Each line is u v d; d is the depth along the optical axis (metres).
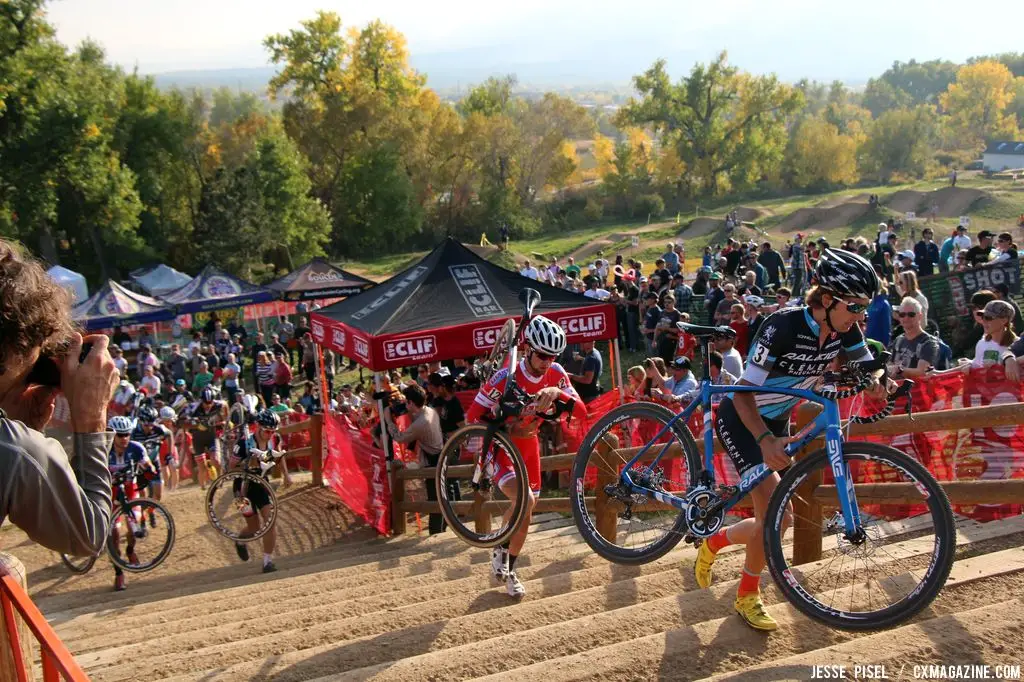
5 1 33.97
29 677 2.41
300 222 53.06
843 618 3.10
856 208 56.00
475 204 72.50
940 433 5.12
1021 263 12.52
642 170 86.50
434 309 9.61
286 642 4.42
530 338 4.42
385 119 62.81
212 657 4.34
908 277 9.49
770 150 84.88
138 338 25.08
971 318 12.62
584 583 5.05
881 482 4.69
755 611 3.56
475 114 69.06
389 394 9.09
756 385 3.38
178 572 8.73
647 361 9.05
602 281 24.61
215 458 13.18
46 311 1.92
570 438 9.34
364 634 4.48
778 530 3.25
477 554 7.04
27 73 35.25
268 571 8.12
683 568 4.77
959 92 131.12
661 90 84.19
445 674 3.57
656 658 3.37
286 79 63.22
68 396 2.05
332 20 62.03
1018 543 4.20
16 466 1.80
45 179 37.12
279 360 19.25
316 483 11.80
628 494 4.01
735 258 22.25
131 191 43.34
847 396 3.26
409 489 9.95
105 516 2.00
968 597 3.52
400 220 62.91
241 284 25.34
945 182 74.19
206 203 45.12
